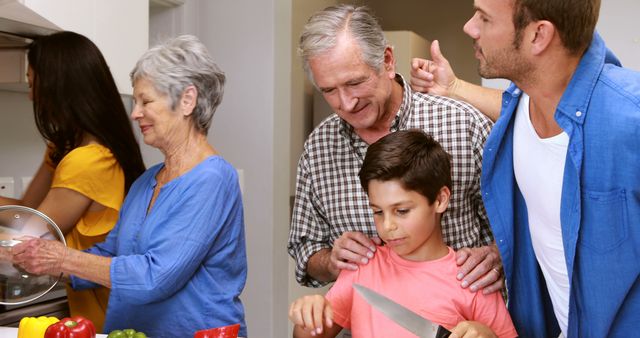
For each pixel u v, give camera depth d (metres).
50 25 2.16
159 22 3.67
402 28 5.36
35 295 1.68
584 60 1.18
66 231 1.95
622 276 1.21
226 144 3.69
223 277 1.71
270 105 3.61
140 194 1.75
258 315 3.65
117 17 2.74
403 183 1.33
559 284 1.37
